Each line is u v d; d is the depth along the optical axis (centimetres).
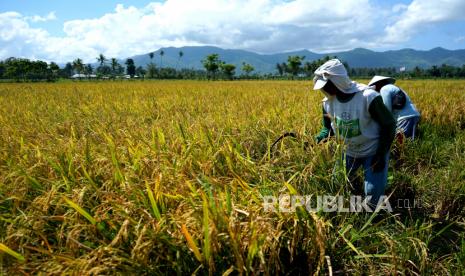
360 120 336
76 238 247
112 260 228
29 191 325
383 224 347
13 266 224
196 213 246
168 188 299
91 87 2744
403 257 270
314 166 344
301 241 266
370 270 271
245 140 496
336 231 292
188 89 2098
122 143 466
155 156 371
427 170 499
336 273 270
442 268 277
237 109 854
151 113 918
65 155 384
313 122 561
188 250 246
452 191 393
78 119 791
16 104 1274
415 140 581
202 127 491
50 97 1599
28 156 410
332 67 324
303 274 265
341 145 340
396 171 472
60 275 219
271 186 319
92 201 294
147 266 228
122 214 251
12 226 260
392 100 577
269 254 250
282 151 379
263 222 238
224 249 243
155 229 239
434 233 343
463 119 791
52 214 294
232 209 257
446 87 1988
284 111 668
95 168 352
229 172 351
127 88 2389
